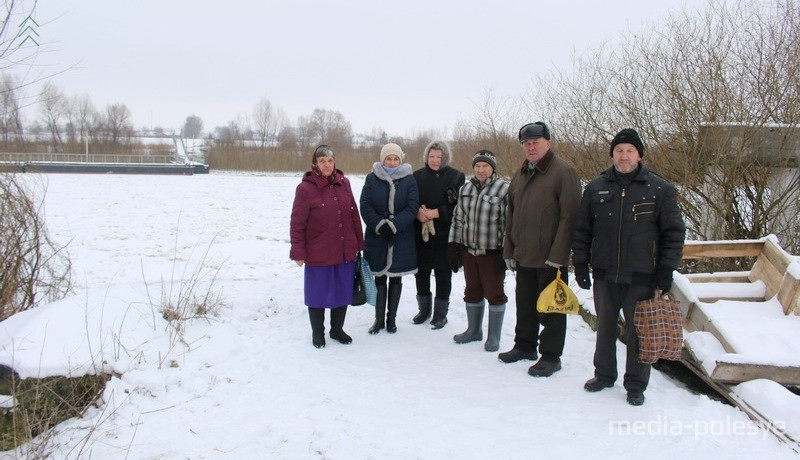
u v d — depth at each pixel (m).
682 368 5.00
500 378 4.47
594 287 4.21
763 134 6.63
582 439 3.48
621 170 3.90
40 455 3.33
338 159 51.59
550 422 3.71
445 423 3.72
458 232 5.14
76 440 3.55
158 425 3.73
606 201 3.97
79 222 15.30
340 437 3.55
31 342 4.18
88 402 3.96
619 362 4.82
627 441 3.46
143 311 5.18
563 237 4.30
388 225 5.21
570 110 9.74
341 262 5.08
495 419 3.77
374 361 4.83
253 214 17.84
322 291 5.05
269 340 5.25
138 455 3.39
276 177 44.50
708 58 7.22
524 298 4.74
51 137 61.88
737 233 7.05
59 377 3.94
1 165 5.43
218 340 5.08
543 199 4.41
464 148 15.66
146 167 46.75
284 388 4.28
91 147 61.16
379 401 4.06
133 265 9.55
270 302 6.27
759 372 3.98
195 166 49.50
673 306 3.84
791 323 4.57
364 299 5.26
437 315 5.73
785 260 4.98
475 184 5.06
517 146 11.86
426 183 5.58
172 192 26.50
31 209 5.59
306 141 67.81
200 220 16.12
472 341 5.33
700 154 7.09
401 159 5.45
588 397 4.10
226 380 4.40
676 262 3.77
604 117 8.92
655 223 3.87
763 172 6.71
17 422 3.61
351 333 5.58
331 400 4.08
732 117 6.88
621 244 3.91
